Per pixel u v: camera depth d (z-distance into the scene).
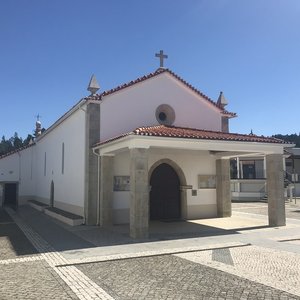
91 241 12.45
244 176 40.81
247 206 28.34
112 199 16.59
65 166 21.39
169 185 19.17
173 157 18.83
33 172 32.06
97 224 16.66
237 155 18.86
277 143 16.02
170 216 19.02
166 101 18.62
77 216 17.66
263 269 8.41
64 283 7.48
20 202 31.36
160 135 13.30
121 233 14.06
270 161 16.27
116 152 15.89
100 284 7.36
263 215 20.91
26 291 6.96
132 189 13.04
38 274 8.23
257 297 6.44
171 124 18.61
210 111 19.91
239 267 8.62
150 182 18.67
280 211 16.02
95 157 16.89
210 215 19.69
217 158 19.98
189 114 19.20
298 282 7.34
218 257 9.76
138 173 12.98
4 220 20.05
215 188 20.00
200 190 19.55
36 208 26.31
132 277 7.85
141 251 10.55
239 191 35.78
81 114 18.30
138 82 17.92
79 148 18.47
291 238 12.69
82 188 17.69
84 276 8.00
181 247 11.09
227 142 14.87
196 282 7.40
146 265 8.95
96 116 16.94
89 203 16.67
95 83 17.55
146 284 7.32
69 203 20.16
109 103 17.23
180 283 7.35
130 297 6.52
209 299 6.36
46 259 9.80
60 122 22.59
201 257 9.79
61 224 17.34
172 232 14.31
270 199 16.23
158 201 18.81
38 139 30.50
